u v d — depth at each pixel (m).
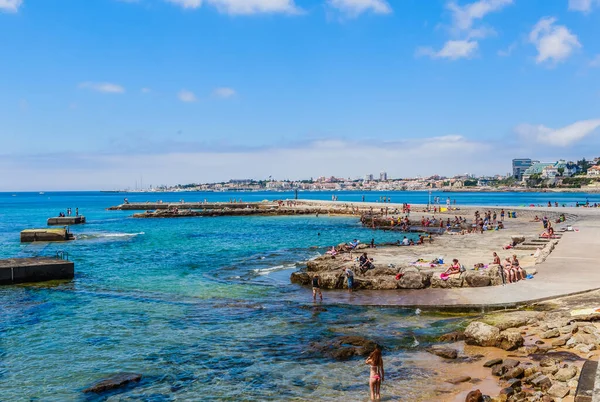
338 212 117.62
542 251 36.59
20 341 19.88
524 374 14.23
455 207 107.69
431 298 25.52
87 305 26.30
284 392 14.40
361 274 31.50
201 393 14.54
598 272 29.00
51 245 58.50
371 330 20.59
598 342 16.34
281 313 23.97
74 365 17.09
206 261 43.47
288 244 57.28
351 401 13.59
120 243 59.81
